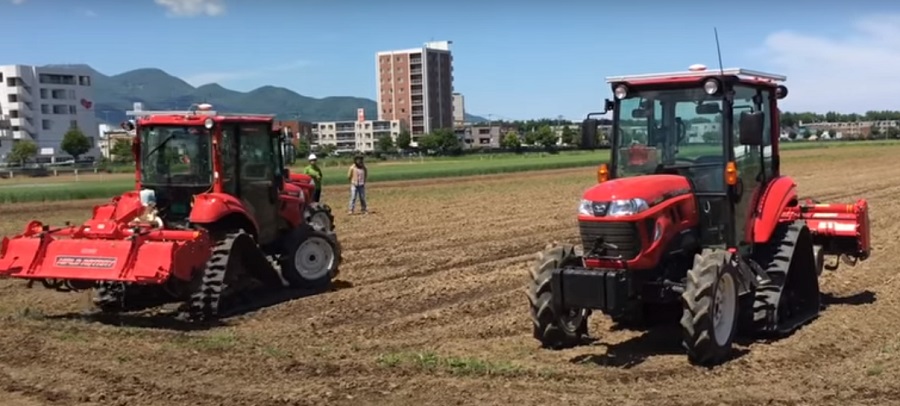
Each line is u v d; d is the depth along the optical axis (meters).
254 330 9.68
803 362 7.84
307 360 7.94
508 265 14.20
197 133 11.13
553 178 45.00
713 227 8.35
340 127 172.12
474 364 7.69
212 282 10.17
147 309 11.06
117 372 7.68
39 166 77.44
